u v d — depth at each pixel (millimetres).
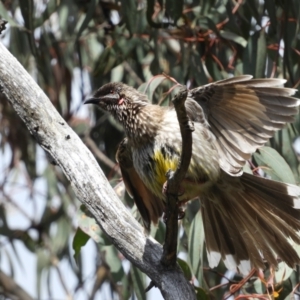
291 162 11797
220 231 10500
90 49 14578
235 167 9977
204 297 10836
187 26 12734
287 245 10242
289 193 10195
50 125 9844
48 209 15133
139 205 10656
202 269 11062
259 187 10297
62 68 14633
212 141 10094
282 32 12117
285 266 10648
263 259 10656
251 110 9805
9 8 14141
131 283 13047
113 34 13125
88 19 12164
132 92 10820
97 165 9703
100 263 14453
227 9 12328
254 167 11172
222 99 9898
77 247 11375
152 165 10305
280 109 9617
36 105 9891
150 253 9273
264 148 11148
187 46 12875
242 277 12508
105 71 12945
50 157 9914
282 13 12312
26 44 14094
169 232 9023
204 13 12469
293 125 11844
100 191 9539
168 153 10180
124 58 12992
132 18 12258
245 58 11984
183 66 12875
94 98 11062
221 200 10461
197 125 10070
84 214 11117
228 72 13141
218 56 13148
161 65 13383
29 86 9953
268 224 10320
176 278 9156
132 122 10523
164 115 10391
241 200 10406
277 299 10961
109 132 14578
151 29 12992
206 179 10188
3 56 10062
